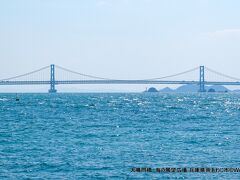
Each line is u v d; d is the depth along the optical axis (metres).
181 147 149.25
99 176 108.50
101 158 128.88
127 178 106.56
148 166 118.38
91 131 199.25
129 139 170.38
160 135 183.75
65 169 115.50
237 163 121.81
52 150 143.00
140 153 137.00
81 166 118.62
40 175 110.00
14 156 132.62
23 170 114.81
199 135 183.75
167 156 132.12
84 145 153.88
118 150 142.75
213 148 147.00
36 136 180.25
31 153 137.75
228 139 170.00
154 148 146.75
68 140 167.12
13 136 180.25
